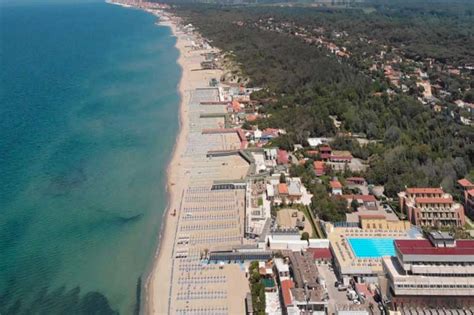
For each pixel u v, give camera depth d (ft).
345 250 442.09
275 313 380.58
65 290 425.28
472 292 358.43
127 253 479.82
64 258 471.21
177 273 443.32
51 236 506.48
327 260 443.73
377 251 437.58
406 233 469.16
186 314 390.01
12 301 410.72
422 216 514.68
